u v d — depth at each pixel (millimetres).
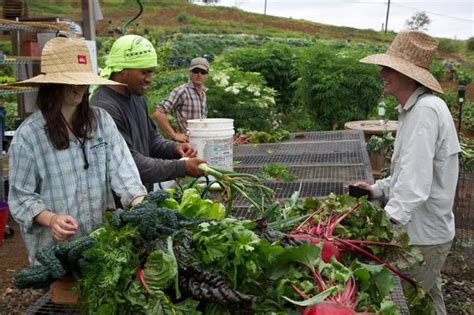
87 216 2590
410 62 3113
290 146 6270
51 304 2068
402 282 2850
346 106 12219
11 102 13500
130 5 54438
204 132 3764
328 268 1878
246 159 5488
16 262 5516
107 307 1729
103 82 2475
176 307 1710
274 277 1855
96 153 2598
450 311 4695
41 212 2387
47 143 2486
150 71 3318
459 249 5312
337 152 5688
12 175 2461
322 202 2664
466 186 5320
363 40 54219
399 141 3131
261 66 14086
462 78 26812
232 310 1778
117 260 1745
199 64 5871
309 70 12516
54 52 2443
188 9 57562
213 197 3611
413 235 3199
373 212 2447
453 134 3051
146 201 2076
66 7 29516
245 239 1823
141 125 3441
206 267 1812
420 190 2930
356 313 1698
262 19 59844
